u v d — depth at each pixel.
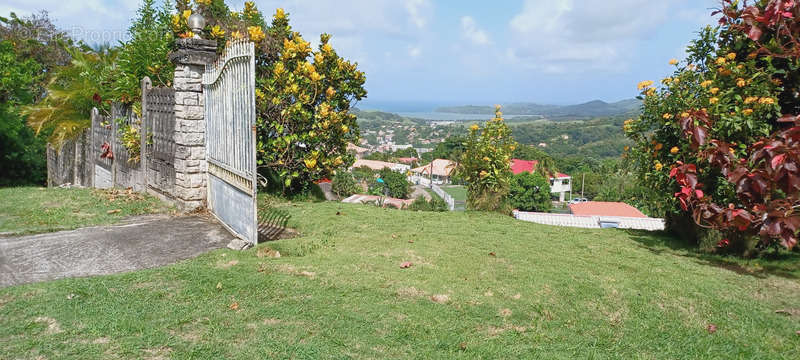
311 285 4.34
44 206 7.64
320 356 3.09
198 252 5.49
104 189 9.77
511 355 3.22
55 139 13.35
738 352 3.31
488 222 8.19
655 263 5.49
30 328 3.30
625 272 5.11
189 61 7.07
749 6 4.32
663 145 6.22
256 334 3.36
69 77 13.03
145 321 3.49
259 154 8.91
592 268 5.24
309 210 8.22
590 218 22.55
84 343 3.12
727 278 4.91
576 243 6.59
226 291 4.14
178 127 7.39
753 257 5.57
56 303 3.73
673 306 4.11
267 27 10.84
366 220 7.70
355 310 3.84
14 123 15.28
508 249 6.08
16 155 15.82
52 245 5.49
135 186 9.62
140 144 9.20
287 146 8.80
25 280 4.37
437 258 5.49
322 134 9.07
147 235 6.07
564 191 79.19
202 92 7.37
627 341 3.47
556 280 4.73
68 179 14.01
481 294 4.32
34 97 18.17
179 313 3.66
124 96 9.97
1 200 8.20
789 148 3.11
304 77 8.88
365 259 5.31
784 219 3.35
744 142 5.08
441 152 101.69
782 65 5.07
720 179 5.11
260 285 4.28
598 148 145.38
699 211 4.36
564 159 98.19
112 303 3.79
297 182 9.91
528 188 50.69
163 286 4.23
